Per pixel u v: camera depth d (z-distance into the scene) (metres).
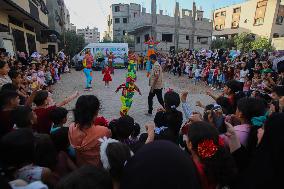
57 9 30.50
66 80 15.08
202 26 38.91
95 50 23.44
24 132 1.88
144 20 34.38
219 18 50.88
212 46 42.00
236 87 3.87
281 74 7.20
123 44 24.09
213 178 1.63
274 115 1.77
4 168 1.79
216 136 1.74
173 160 1.01
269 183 1.64
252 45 36.12
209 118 2.55
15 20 14.66
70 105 8.22
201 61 17.12
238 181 1.77
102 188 1.16
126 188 1.01
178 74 19.31
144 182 0.97
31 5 14.99
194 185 1.01
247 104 2.37
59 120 3.01
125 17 59.44
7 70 4.83
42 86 7.65
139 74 19.98
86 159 2.29
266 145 1.72
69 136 2.38
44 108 3.29
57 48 28.86
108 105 8.47
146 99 9.49
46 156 2.03
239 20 45.66
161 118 3.13
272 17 38.91
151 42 13.15
